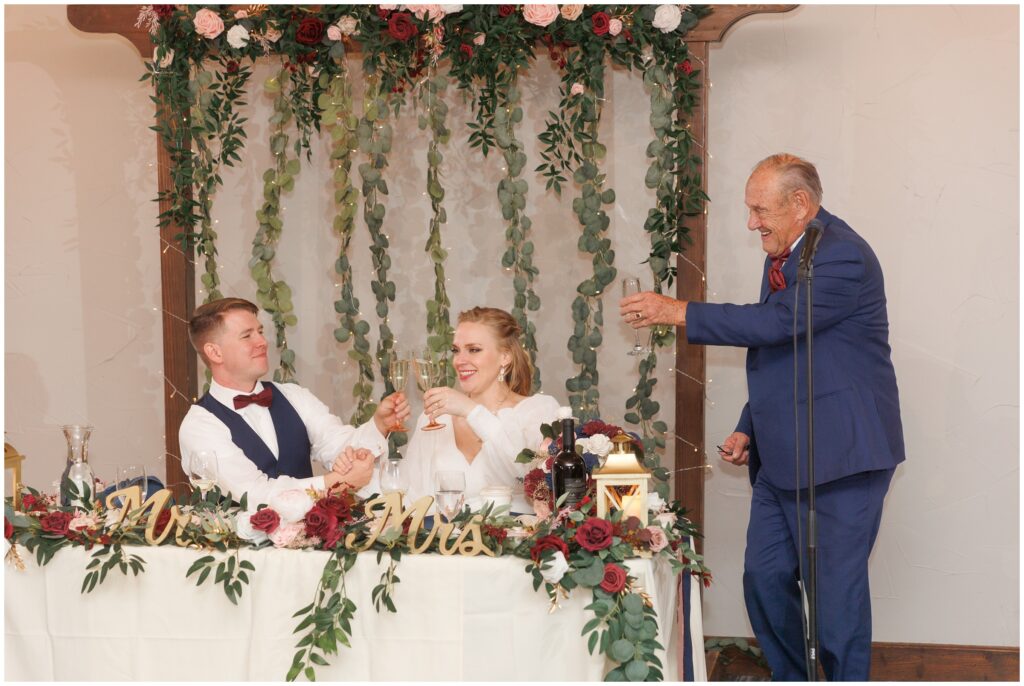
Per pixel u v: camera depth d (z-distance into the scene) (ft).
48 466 14.34
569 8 11.67
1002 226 12.38
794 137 12.84
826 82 12.73
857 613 9.91
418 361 9.39
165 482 14.01
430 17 11.85
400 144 13.75
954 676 12.59
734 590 13.24
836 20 12.66
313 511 7.75
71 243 14.21
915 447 12.67
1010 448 12.46
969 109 12.39
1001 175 12.35
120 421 14.26
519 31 11.85
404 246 13.84
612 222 13.42
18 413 14.30
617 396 13.53
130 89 14.03
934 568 12.69
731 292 13.08
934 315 12.56
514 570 7.41
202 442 10.04
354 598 7.60
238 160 13.91
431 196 12.64
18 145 14.19
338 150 12.70
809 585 8.34
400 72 12.39
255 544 7.79
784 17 12.78
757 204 10.19
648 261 12.34
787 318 9.82
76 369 14.28
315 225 13.93
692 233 12.35
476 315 10.28
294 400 11.12
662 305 10.46
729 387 13.21
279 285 13.03
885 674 12.75
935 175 12.50
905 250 12.60
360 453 8.59
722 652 12.87
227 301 10.55
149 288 14.16
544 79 13.44
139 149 14.07
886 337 10.38
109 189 14.14
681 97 12.05
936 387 12.60
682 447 12.64
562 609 7.40
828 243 9.98
